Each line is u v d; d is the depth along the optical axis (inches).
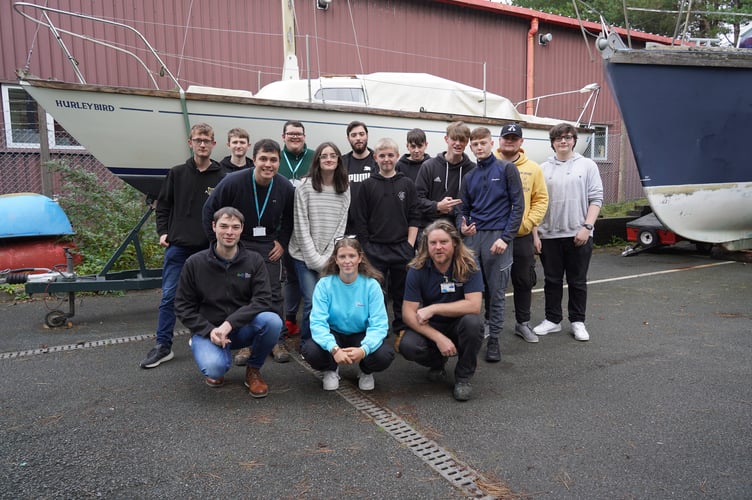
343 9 383.6
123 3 323.0
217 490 87.0
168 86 338.0
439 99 259.9
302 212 146.4
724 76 244.5
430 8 419.2
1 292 217.6
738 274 268.2
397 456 97.7
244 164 165.8
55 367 143.6
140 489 87.2
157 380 134.9
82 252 253.1
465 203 153.9
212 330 120.0
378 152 154.6
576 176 163.9
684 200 255.8
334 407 119.1
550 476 91.0
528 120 295.6
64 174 265.3
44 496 85.0
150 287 183.3
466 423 111.1
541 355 154.2
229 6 350.9
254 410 117.4
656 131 241.0
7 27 298.0
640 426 109.3
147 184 197.5
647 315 196.4
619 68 229.1
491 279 147.9
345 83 240.7
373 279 126.3
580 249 165.9
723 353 153.9
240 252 125.7
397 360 152.3
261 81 363.9
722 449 99.7
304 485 88.4
